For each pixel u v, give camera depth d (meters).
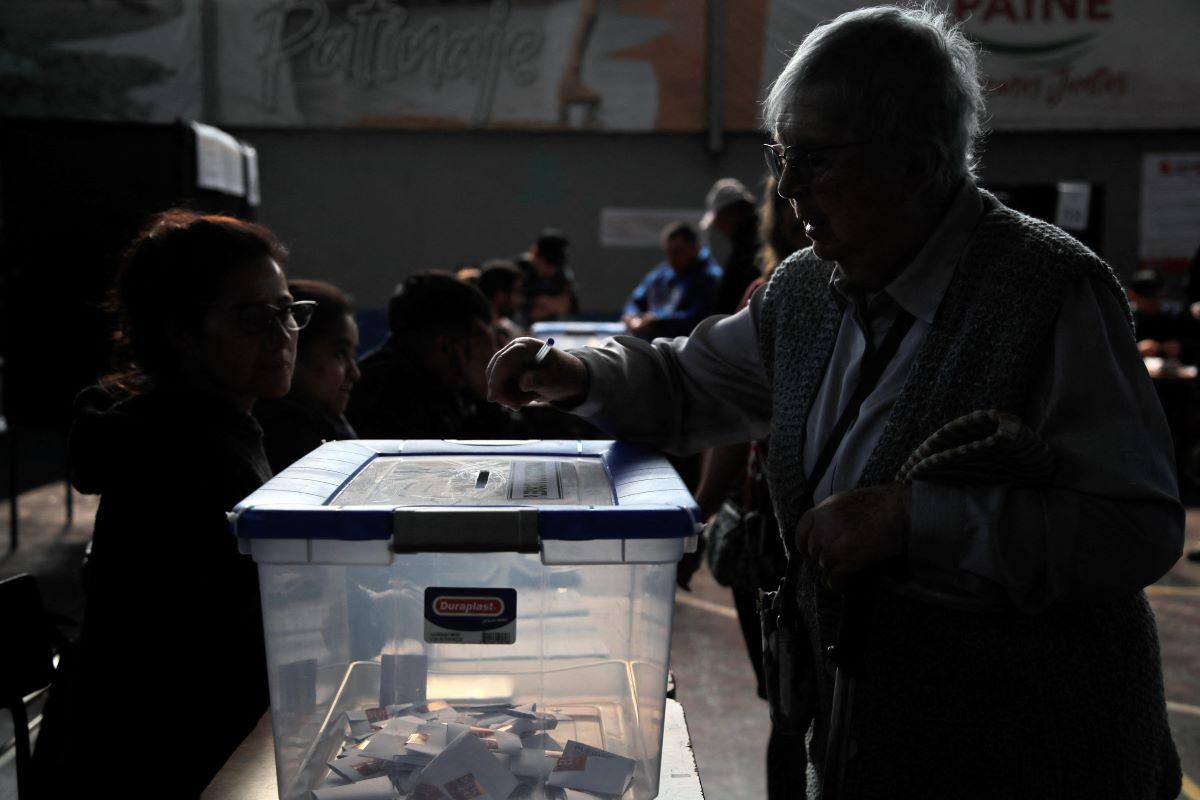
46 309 6.99
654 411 1.48
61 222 6.75
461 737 1.04
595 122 11.48
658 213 11.68
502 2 11.28
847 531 1.12
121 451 1.41
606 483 1.18
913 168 1.13
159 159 6.55
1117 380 1.10
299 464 1.22
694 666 4.06
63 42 10.67
